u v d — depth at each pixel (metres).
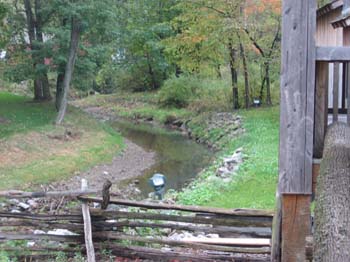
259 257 4.06
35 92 18.05
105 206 4.16
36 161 10.64
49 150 11.71
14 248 4.12
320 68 3.36
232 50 17.05
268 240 4.22
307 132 3.31
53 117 15.23
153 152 13.68
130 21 24.17
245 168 8.74
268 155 9.54
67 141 12.97
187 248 4.30
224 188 7.50
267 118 14.98
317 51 3.27
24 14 16.81
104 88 29.58
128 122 20.31
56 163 10.70
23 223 4.19
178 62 18.70
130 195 8.76
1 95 18.88
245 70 17.33
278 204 3.51
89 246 3.92
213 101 19.64
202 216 4.13
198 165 11.59
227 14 15.69
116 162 12.17
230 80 20.20
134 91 27.77
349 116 3.38
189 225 4.52
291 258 3.45
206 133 15.63
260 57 16.64
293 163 3.35
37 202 6.09
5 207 6.16
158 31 24.64
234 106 18.14
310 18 3.24
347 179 2.64
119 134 16.31
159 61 25.75
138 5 25.05
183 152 13.55
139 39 24.92
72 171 10.52
